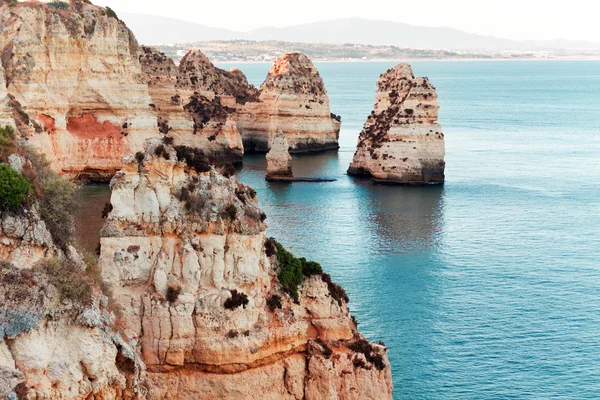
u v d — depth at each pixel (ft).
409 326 207.31
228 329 122.83
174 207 126.00
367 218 338.54
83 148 363.35
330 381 128.36
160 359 121.29
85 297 97.96
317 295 135.74
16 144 116.88
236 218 126.21
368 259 270.87
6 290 92.58
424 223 331.16
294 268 134.72
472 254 282.15
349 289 236.63
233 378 122.62
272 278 132.67
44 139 335.26
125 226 125.59
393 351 190.80
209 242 125.39
